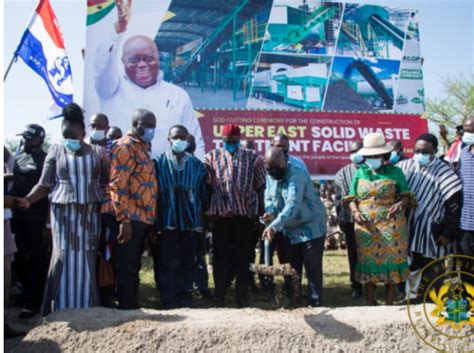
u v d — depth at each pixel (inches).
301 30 443.5
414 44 466.9
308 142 438.0
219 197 192.4
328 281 276.4
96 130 210.8
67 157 173.9
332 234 418.0
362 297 237.6
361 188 193.9
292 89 438.6
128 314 158.2
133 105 405.4
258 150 427.5
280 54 437.7
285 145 223.5
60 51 262.5
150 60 410.6
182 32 418.3
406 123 458.6
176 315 157.9
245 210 192.2
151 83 410.0
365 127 449.7
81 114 176.2
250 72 430.3
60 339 146.7
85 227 174.4
